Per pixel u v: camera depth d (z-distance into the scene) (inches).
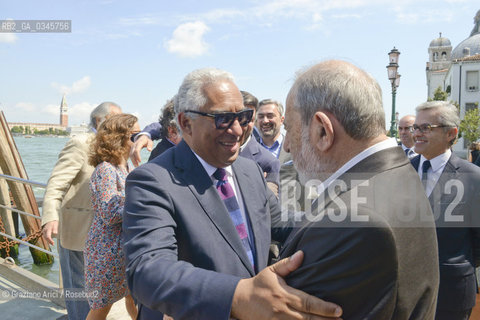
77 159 105.9
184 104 60.2
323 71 39.8
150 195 52.4
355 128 37.3
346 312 32.1
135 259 46.1
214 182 60.4
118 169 96.3
